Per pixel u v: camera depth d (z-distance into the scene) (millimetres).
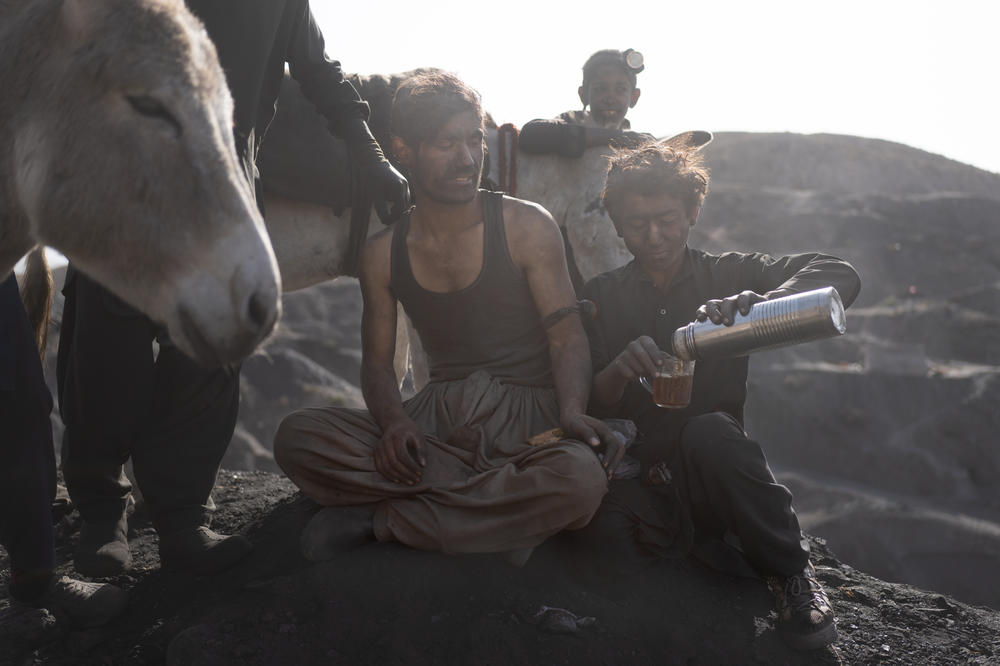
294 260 3736
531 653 2217
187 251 1641
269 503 3418
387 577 2416
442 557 2479
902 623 2639
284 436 2523
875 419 15578
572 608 2387
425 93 2371
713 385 2588
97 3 1653
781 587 2361
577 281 4332
